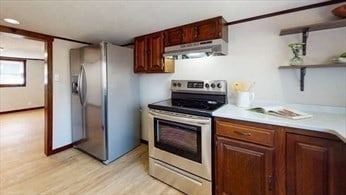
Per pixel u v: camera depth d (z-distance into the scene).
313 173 1.39
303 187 1.44
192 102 2.48
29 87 7.16
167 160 2.24
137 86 3.35
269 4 1.80
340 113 1.75
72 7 1.88
